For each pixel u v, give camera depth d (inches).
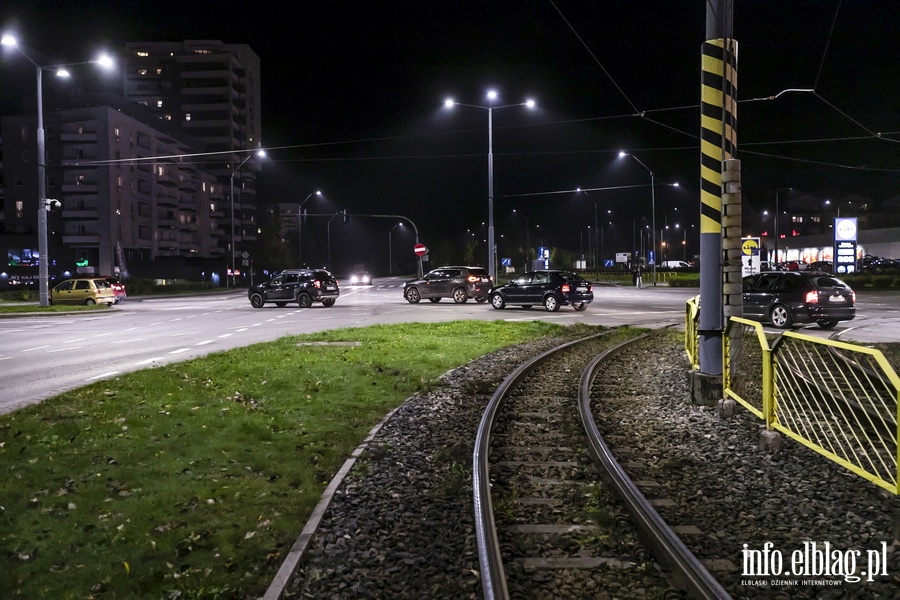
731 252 389.7
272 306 1504.7
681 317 1063.6
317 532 213.6
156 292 2529.5
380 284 3038.9
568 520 227.9
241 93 5128.0
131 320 1128.8
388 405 405.7
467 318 1058.1
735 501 245.8
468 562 191.6
